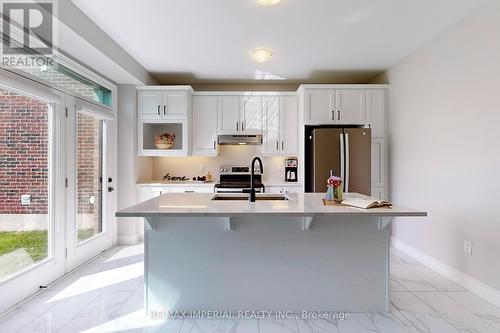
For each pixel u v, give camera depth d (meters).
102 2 2.45
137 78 3.94
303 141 4.34
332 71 4.32
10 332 2.03
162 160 4.98
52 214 2.85
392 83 4.12
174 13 2.64
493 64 2.46
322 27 2.93
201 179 4.84
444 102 3.05
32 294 2.58
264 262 2.34
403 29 2.99
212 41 3.25
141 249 3.97
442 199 3.09
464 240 2.78
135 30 2.98
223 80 4.77
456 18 2.78
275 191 4.41
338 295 2.35
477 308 2.40
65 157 3.03
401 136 3.90
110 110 4.01
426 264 3.36
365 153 3.99
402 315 2.30
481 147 2.58
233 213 1.94
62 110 2.97
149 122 4.39
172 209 2.03
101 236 3.79
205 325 2.16
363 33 3.07
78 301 2.49
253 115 4.59
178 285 2.32
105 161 3.92
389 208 2.07
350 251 2.34
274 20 2.78
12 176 2.39
